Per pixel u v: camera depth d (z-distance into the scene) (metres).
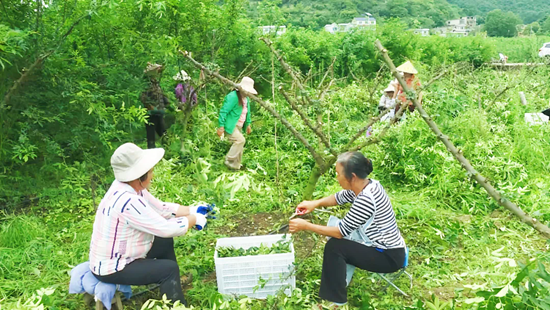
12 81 4.99
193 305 3.50
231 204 5.19
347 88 10.66
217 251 3.66
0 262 3.87
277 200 5.14
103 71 5.84
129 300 3.52
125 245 3.08
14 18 5.09
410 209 4.93
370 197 3.15
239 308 3.20
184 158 6.40
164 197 5.24
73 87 5.34
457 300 3.51
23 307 2.92
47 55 4.82
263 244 3.77
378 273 3.54
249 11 10.16
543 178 6.07
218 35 7.66
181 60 6.65
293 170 6.09
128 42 5.95
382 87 10.62
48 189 5.28
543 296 2.62
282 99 8.66
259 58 8.95
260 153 6.93
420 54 15.03
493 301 2.75
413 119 6.55
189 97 6.48
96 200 5.25
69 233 4.59
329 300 3.28
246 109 6.36
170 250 3.51
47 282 3.73
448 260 4.17
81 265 3.32
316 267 3.95
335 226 3.30
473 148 6.29
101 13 5.37
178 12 6.50
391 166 6.12
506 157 6.31
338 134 7.28
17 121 5.28
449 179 5.53
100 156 5.84
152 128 6.50
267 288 3.54
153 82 6.36
